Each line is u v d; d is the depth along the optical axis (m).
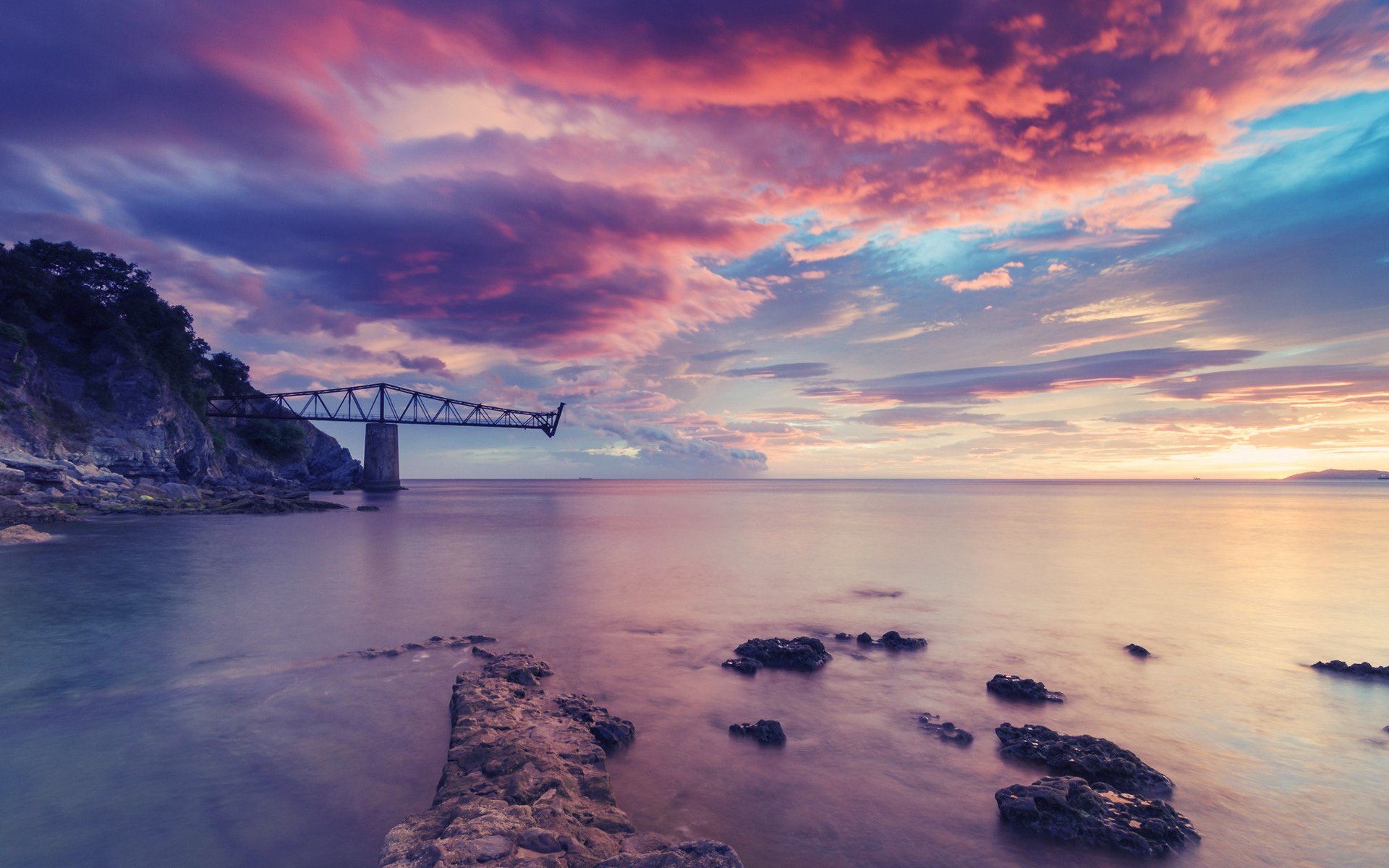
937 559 33.69
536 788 8.25
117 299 84.44
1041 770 9.86
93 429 71.44
